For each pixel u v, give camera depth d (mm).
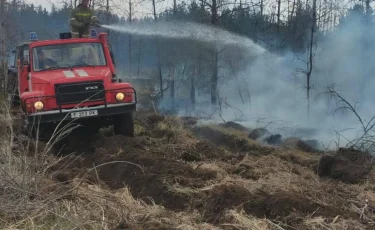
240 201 5156
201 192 5680
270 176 6480
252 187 5867
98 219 4918
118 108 8727
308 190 5789
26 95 8438
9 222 4816
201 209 5281
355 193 5875
